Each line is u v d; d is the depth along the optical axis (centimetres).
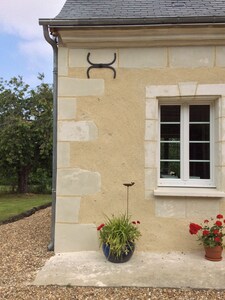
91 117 479
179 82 470
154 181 471
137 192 472
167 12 482
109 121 478
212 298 325
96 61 480
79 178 478
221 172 461
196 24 441
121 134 477
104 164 477
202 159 489
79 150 479
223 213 461
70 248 475
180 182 485
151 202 471
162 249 467
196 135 492
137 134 475
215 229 429
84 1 542
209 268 397
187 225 466
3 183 1723
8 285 357
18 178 1681
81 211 477
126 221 443
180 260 427
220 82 465
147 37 463
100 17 466
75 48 482
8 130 1508
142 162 474
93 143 479
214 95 464
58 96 482
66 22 446
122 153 476
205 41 465
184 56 471
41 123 1563
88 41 473
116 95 478
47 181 1705
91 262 423
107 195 475
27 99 1641
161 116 497
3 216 838
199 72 468
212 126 482
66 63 482
